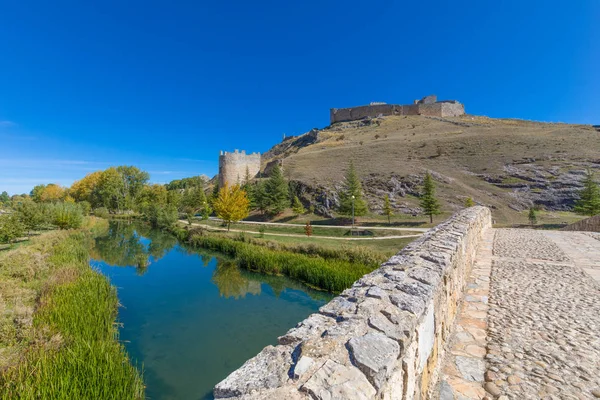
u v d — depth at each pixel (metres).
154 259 27.03
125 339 12.32
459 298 5.61
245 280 20.39
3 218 26.42
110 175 68.75
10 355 7.73
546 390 3.12
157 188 72.94
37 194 93.62
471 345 4.10
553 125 83.81
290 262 21.00
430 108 105.81
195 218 57.12
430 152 65.62
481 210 13.98
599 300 5.57
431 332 3.18
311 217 48.78
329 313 2.75
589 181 38.34
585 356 3.73
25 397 5.92
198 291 18.38
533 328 4.53
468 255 7.38
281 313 15.15
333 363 1.90
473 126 84.19
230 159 70.50
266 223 47.06
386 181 54.78
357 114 114.00
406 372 2.29
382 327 2.34
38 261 16.64
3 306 10.08
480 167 55.97
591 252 9.98
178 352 11.38
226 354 11.28
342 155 71.88
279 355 2.09
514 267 8.11
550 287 6.37
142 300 16.80
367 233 36.19
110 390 6.91
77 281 14.27
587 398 2.98
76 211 40.94
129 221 59.03
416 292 3.07
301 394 1.62
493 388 3.18
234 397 1.69
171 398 8.85
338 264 19.42
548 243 11.83
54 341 8.55
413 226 40.00
